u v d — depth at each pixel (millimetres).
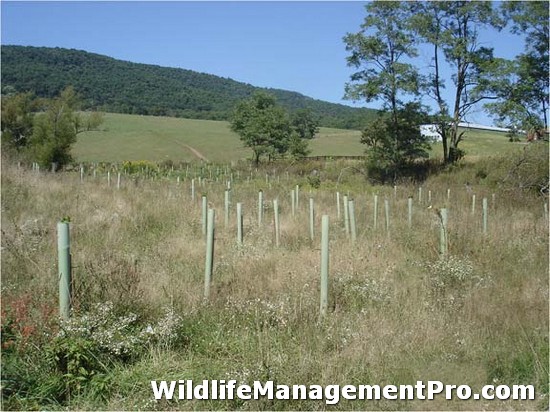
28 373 4953
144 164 43750
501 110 37219
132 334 5789
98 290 6488
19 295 6387
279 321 6250
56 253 8617
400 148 42594
